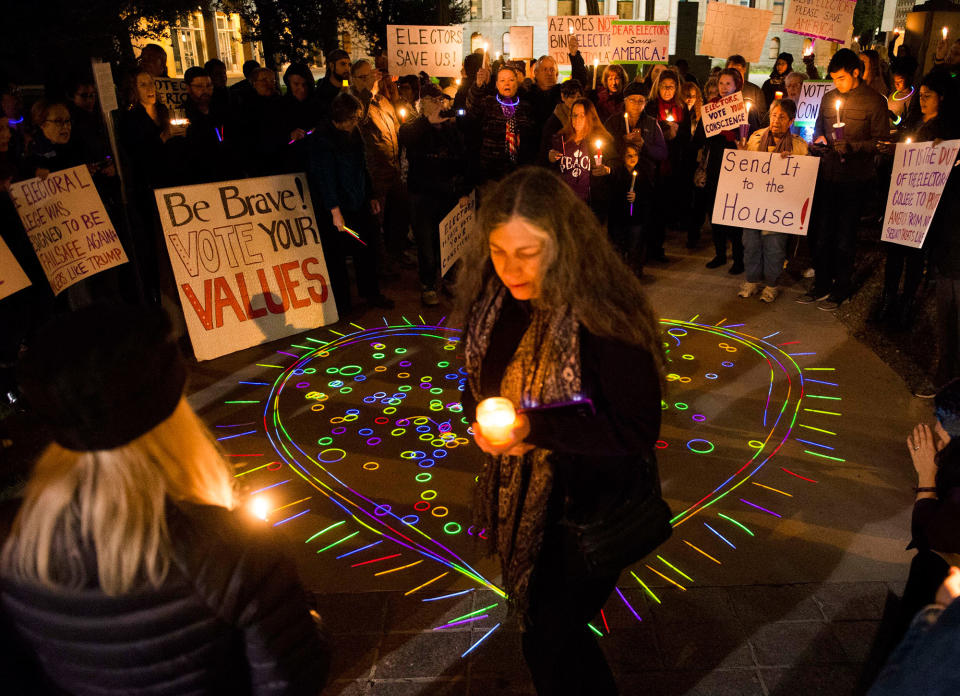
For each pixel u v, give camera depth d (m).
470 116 6.20
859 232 7.83
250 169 6.80
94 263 4.75
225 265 5.26
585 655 1.89
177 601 1.01
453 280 6.39
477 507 1.99
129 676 1.04
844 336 5.34
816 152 5.61
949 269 4.08
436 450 3.93
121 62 8.55
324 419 4.28
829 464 3.70
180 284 5.07
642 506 1.78
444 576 2.95
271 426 4.21
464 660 2.51
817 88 7.66
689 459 3.76
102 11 8.16
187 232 5.11
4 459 3.79
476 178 6.06
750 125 7.09
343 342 5.42
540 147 6.28
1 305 4.46
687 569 2.94
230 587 1.04
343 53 6.81
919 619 1.15
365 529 3.26
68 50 7.85
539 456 1.72
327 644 1.25
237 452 3.94
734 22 8.70
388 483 3.62
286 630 1.12
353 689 2.40
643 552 1.79
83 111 5.43
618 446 1.61
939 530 1.98
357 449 3.95
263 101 6.57
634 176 6.06
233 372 4.95
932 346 5.08
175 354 1.07
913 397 4.41
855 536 3.14
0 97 5.23
